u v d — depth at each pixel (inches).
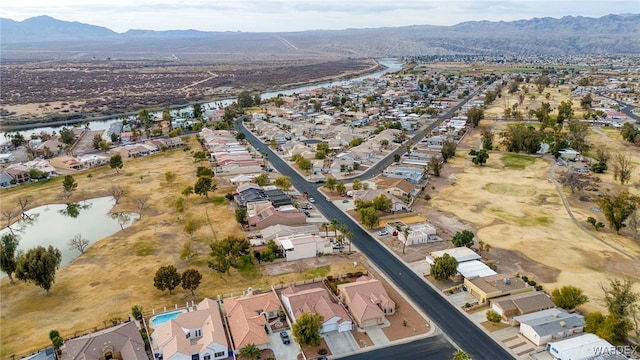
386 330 3107.8
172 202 5546.3
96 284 3690.9
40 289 3644.2
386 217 5009.8
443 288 3624.5
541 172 6648.6
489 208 5305.1
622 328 2810.0
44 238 4712.1
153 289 3597.4
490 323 3164.4
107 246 4384.8
